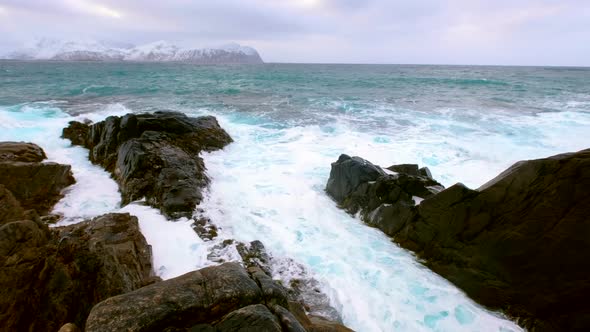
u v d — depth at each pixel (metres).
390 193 8.38
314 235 8.16
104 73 54.78
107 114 18.62
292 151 13.77
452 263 6.73
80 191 9.89
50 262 4.94
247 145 14.60
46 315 4.52
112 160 11.70
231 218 8.70
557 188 5.58
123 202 9.41
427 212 7.24
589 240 5.29
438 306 6.16
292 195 10.17
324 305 6.05
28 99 23.22
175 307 3.61
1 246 4.45
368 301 6.18
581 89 34.84
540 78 52.03
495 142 14.31
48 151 12.84
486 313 6.05
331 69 87.31
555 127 16.70
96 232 6.52
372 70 82.06
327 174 11.56
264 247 7.54
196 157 11.89
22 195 8.58
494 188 6.28
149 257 6.61
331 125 17.78
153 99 25.47
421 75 60.03
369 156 12.88
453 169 11.55
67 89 29.66
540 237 5.72
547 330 5.52
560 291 5.54
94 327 3.30
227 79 46.81
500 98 27.50
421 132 16.19
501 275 6.10
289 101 25.88
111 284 5.02
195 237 7.69
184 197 8.98
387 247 7.73
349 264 7.14
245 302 3.96
